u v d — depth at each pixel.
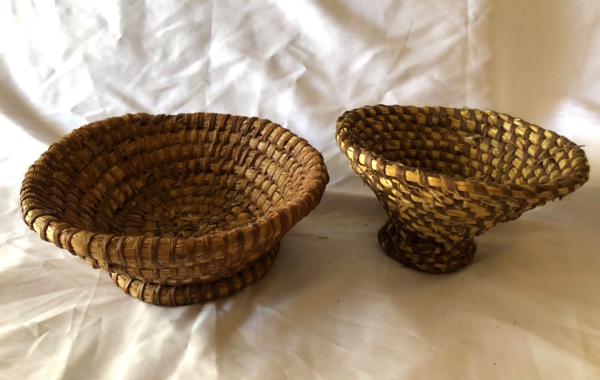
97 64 0.83
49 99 0.85
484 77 0.79
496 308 0.61
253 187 0.72
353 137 0.62
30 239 0.71
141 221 0.68
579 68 0.79
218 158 0.74
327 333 0.56
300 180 0.61
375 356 0.53
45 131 0.86
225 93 0.84
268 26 0.78
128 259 0.46
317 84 0.81
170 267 0.49
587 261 0.69
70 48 0.82
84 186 0.64
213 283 0.60
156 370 0.50
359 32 0.77
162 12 0.78
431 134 0.73
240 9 0.78
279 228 0.50
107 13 0.79
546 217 0.81
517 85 0.81
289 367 0.52
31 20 0.80
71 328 0.56
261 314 0.59
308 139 0.85
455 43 0.77
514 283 0.65
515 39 0.78
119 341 0.54
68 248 0.48
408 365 0.52
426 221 0.58
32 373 0.50
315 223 0.79
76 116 0.86
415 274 0.67
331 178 0.86
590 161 0.80
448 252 0.66
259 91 0.83
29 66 0.83
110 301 0.60
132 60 0.82
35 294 0.61
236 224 0.68
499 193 0.47
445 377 0.51
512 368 0.52
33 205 0.52
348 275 0.66
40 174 0.58
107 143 0.68
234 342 0.55
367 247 0.73
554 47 0.79
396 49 0.78
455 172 0.73
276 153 0.70
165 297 0.58
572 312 0.60
